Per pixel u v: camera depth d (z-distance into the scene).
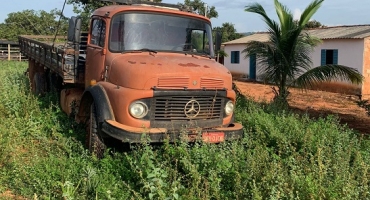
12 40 40.12
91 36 7.53
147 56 6.53
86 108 7.19
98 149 6.41
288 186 4.71
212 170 5.21
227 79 6.55
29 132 7.46
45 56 10.44
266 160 5.62
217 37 7.78
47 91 11.23
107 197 4.72
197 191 4.84
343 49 20.58
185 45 7.15
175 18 7.16
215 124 6.45
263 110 10.01
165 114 6.01
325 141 7.00
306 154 6.09
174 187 4.63
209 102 6.30
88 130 6.87
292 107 14.98
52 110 9.22
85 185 4.97
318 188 4.64
